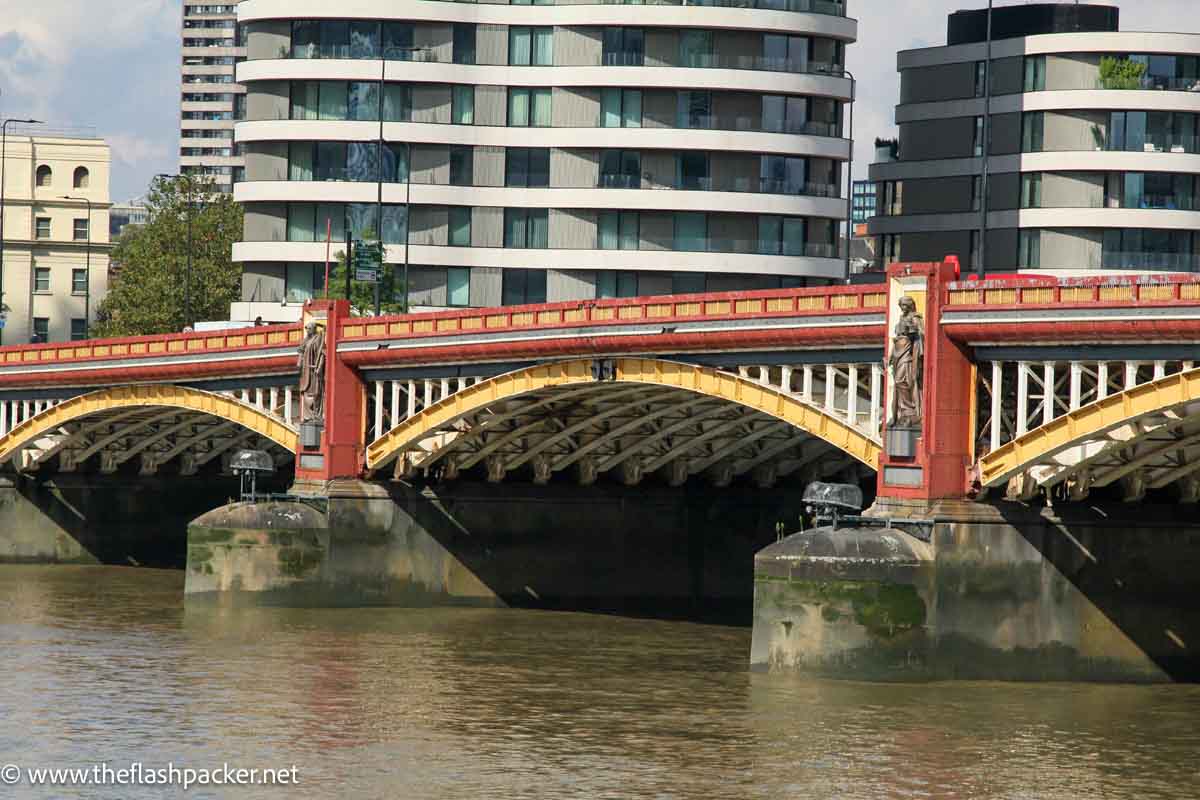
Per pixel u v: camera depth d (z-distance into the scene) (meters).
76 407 128.38
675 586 112.81
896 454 77.19
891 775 62.53
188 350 118.06
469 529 109.38
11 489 138.50
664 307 87.12
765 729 68.88
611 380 90.12
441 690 77.94
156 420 131.75
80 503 140.38
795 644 77.50
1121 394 70.31
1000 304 74.25
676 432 105.12
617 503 112.06
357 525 107.00
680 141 147.25
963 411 76.75
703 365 86.25
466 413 99.75
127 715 72.00
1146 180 147.88
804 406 81.75
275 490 144.25
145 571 133.50
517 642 93.25
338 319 107.25
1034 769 63.44
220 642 91.56
